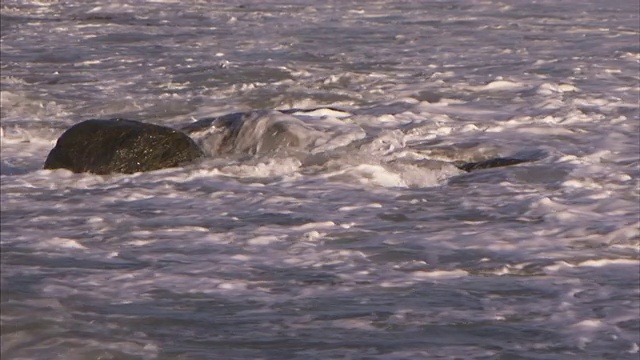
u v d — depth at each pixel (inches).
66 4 5039.4
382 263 1096.2
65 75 2751.0
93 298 937.5
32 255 1117.1
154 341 821.2
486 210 1366.9
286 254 1133.1
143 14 4581.7
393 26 3998.5
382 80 2640.3
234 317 890.7
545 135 1953.7
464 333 851.4
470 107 2274.9
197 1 5236.2
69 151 1663.4
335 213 1354.6
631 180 1566.2
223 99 2411.4
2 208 1393.9
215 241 1198.9
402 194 1482.5
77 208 1395.2
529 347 817.5
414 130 1969.7
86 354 788.0
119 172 1637.6
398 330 858.1
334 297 957.8
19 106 2303.2
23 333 824.3
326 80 2637.8
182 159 1685.5
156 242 1192.8
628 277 1037.2
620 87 2512.3
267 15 4488.2
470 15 4429.1
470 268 1074.7
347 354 797.9
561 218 1310.3
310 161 1695.4
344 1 5167.3
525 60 2999.5
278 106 2356.1
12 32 3838.6
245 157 1736.0
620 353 803.4
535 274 1049.5
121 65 2938.0
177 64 2925.7
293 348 812.0
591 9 4621.1
